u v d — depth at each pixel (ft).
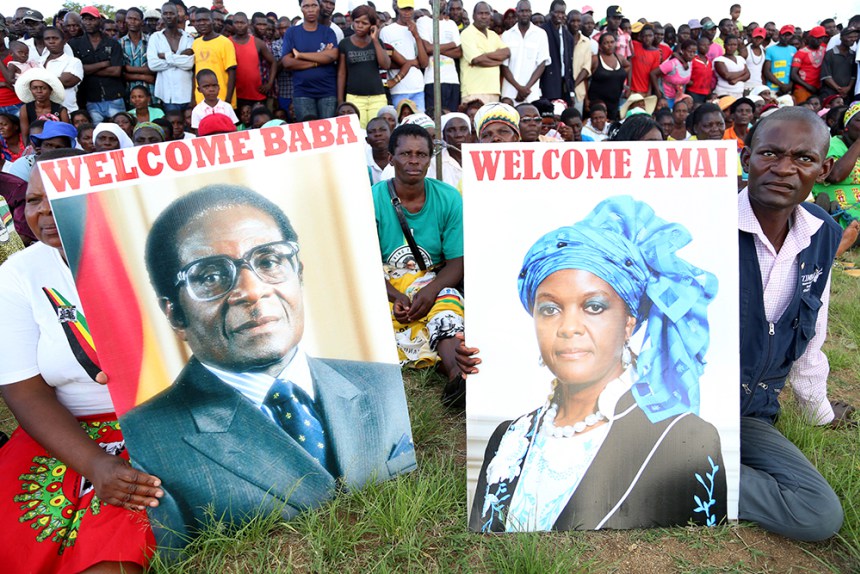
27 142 26.48
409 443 8.75
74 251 7.36
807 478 7.84
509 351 8.14
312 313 8.20
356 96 27.17
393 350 8.51
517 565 7.21
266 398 8.08
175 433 7.75
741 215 8.48
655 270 8.15
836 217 22.97
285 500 8.11
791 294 8.54
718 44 39.70
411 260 12.51
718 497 8.11
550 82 31.60
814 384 9.79
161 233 7.64
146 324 7.64
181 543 7.66
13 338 7.53
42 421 7.45
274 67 29.58
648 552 7.72
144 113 28.30
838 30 42.24
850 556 7.72
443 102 29.48
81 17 28.96
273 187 7.98
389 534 7.86
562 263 8.12
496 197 8.11
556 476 8.08
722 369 8.16
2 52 28.73
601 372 8.11
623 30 35.47
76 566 6.89
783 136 7.69
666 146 8.13
